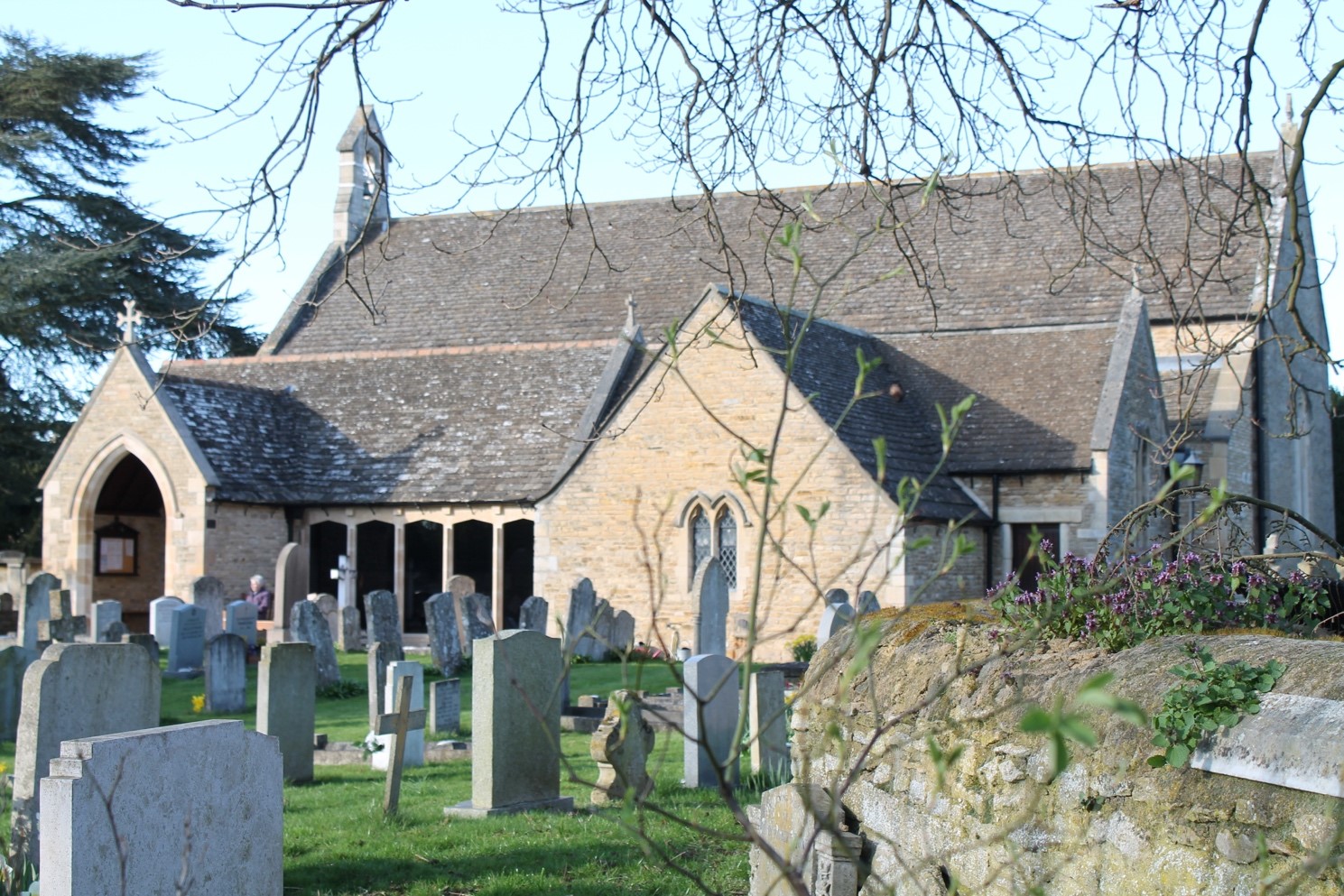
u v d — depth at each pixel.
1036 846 7.03
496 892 10.10
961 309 36.81
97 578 39.53
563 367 35.91
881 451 4.04
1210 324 33.88
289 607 30.52
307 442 36.31
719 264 40.03
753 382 29.02
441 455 34.62
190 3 8.23
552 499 31.03
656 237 42.16
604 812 12.52
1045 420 31.05
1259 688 6.16
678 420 29.84
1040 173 39.41
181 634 26.80
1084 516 29.56
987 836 7.42
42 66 39.25
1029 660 7.71
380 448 35.47
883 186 10.09
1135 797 6.46
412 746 16.59
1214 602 8.65
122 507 39.78
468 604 27.22
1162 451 9.36
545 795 13.20
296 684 15.28
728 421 29.22
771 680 14.59
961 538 4.10
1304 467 39.56
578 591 28.34
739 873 10.39
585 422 31.44
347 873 10.68
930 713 8.17
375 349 42.12
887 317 37.22
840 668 9.23
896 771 8.43
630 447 30.31
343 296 44.19
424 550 37.12
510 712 12.88
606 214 43.53
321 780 15.55
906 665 8.58
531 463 33.44
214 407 35.34
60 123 41.28
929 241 38.78
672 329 4.62
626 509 30.30
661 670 26.66
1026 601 8.65
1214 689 6.17
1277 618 8.84
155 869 8.30
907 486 4.31
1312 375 40.81
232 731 8.91
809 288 38.50
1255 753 5.86
